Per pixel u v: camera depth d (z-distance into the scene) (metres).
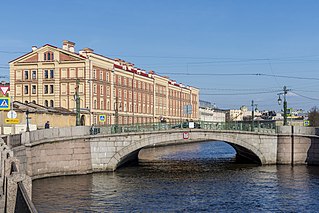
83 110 74.94
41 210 26.70
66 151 41.84
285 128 51.00
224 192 33.25
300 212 26.73
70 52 78.88
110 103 86.06
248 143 50.56
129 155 50.88
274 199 30.44
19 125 48.00
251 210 27.20
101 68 82.75
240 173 44.50
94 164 44.66
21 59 82.31
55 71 79.56
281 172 44.69
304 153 50.81
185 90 138.12
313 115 117.06
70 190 33.62
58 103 79.19
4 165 19.56
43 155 39.53
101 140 44.94
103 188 34.78
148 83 108.25
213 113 191.50
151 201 29.78
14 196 14.85
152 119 110.31
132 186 35.97
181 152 78.94
